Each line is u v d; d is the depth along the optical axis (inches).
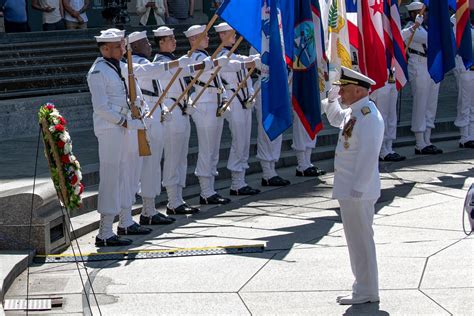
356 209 399.9
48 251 489.1
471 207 428.8
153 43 1059.9
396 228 531.8
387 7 705.6
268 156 671.8
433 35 725.9
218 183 689.0
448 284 424.8
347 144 399.9
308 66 553.3
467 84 799.1
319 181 689.0
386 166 737.6
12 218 483.5
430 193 625.9
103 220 514.3
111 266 471.8
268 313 394.9
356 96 398.6
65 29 1056.8
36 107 820.0
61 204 485.7
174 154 584.4
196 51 593.3
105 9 1088.8
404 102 1004.6
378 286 411.2
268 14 509.4
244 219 572.4
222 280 442.9
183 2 1195.3
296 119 699.4
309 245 502.6
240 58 623.5
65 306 409.7
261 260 475.2
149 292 427.2
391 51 709.9
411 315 386.9
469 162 741.9
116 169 513.0
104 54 510.3
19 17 1037.2
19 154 708.0
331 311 395.2
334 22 557.6
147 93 556.7
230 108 633.0
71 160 426.3
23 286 439.2
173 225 563.8
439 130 877.8
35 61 943.7
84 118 851.4
